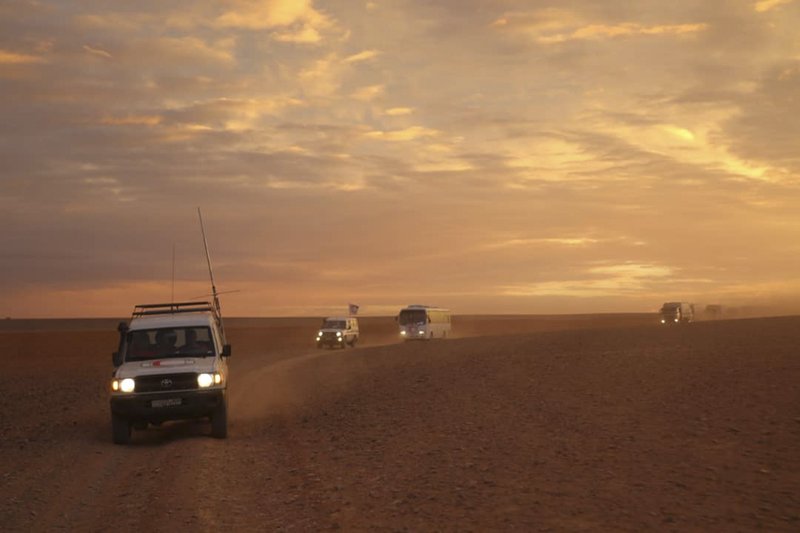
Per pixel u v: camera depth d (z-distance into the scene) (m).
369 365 32.53
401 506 8.96
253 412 20.67
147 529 8.52
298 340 76.62
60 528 8.81
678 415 12.93
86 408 22.80
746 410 12.66
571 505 8.32
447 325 69.62
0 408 24.22
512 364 23.97
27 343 73.50
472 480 10.00
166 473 11.76
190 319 17.11
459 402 17.52
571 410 14.72
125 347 16.45
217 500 9.80
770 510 7.50
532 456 11.16
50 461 13.52
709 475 9.04
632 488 8.79
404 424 15.52
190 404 15.02
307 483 10.70
